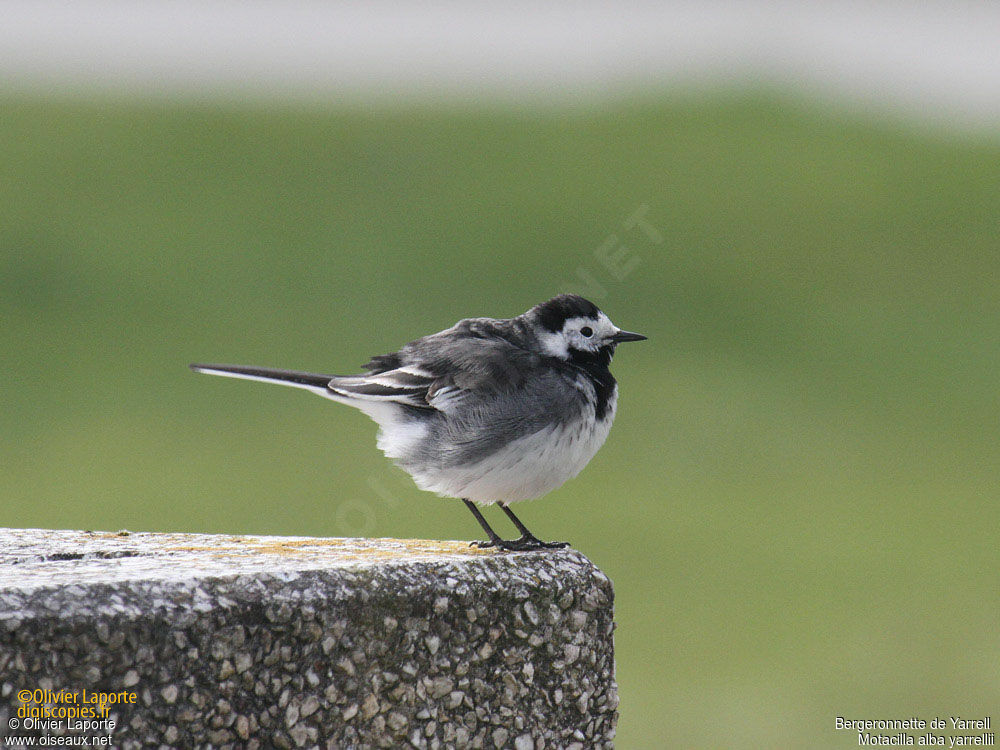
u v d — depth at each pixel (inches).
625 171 1064.2
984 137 1181.7
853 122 1206.3
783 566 536.4
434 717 165.9
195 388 739.4
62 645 141.6
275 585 154.9
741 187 1039.0
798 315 858.1
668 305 883.4
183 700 148.2
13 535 203.0
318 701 156.7
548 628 175.3
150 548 187.0
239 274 896.9
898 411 760.3
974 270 920.9
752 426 719.1
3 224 941.8
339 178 1056.2
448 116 1197.1
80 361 766.5
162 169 1059.9
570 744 178.1
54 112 1157.1
